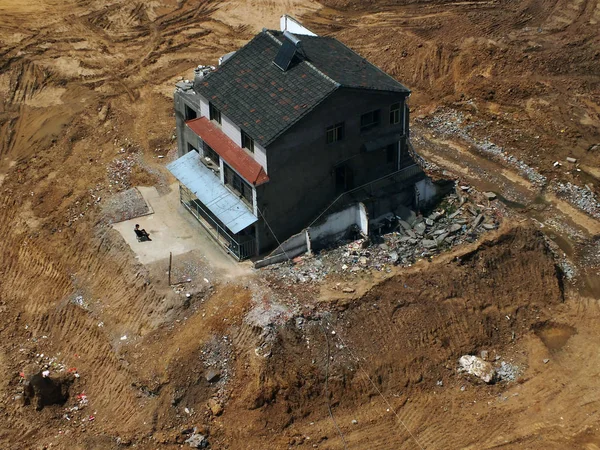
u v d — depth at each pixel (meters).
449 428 35.25
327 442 34.62
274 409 35.44
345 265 40.69
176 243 43.03
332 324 37.59
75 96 60.44
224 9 72.56
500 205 45.66
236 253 41.62
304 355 36.72
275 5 72.56
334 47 44.91
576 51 61.06
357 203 41.88
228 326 37.53
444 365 37.69
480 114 56.41
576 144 53.12
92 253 43.88
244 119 39.78
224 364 36.78
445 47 62.22
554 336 40.31
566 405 36.31
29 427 36.25
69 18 70.69
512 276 41.66
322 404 35.94
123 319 39.84
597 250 45.97
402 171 44.19
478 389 37.12
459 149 53.84
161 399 36.06
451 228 42.62
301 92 39.75
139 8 72.56
